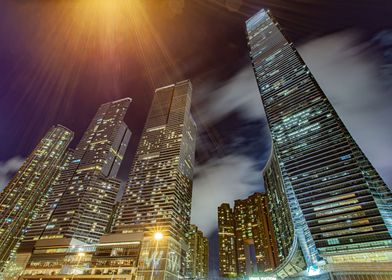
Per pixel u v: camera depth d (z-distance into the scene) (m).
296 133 142.00
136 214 144.88
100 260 123.44
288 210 143.25
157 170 172.50
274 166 179.62
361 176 104.12
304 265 119.94
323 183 112.38
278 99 173.00
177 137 199.62
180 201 156.38
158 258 117.50
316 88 156.50
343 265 82.00
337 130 125.88
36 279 125.75
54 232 152.88
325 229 99.75
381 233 88.31
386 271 74.44
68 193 181.12
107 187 186.62
